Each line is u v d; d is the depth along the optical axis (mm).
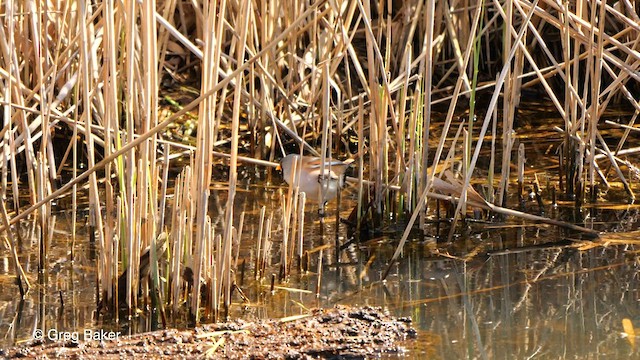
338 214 10523
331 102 14219
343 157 13391
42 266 9547
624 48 11258
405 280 9398
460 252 10156
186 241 8672
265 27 13406
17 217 8617
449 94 15898
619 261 9750
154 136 8555
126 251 8461
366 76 15328
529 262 9805
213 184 12508
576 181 11617
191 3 14727
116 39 10602
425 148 10398
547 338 7973
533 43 15547
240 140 13969
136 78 9391
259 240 9242
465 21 15516
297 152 13742
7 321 8344
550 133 14336
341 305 8688
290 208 9555
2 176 10938
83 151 12883
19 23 12211
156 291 8648
